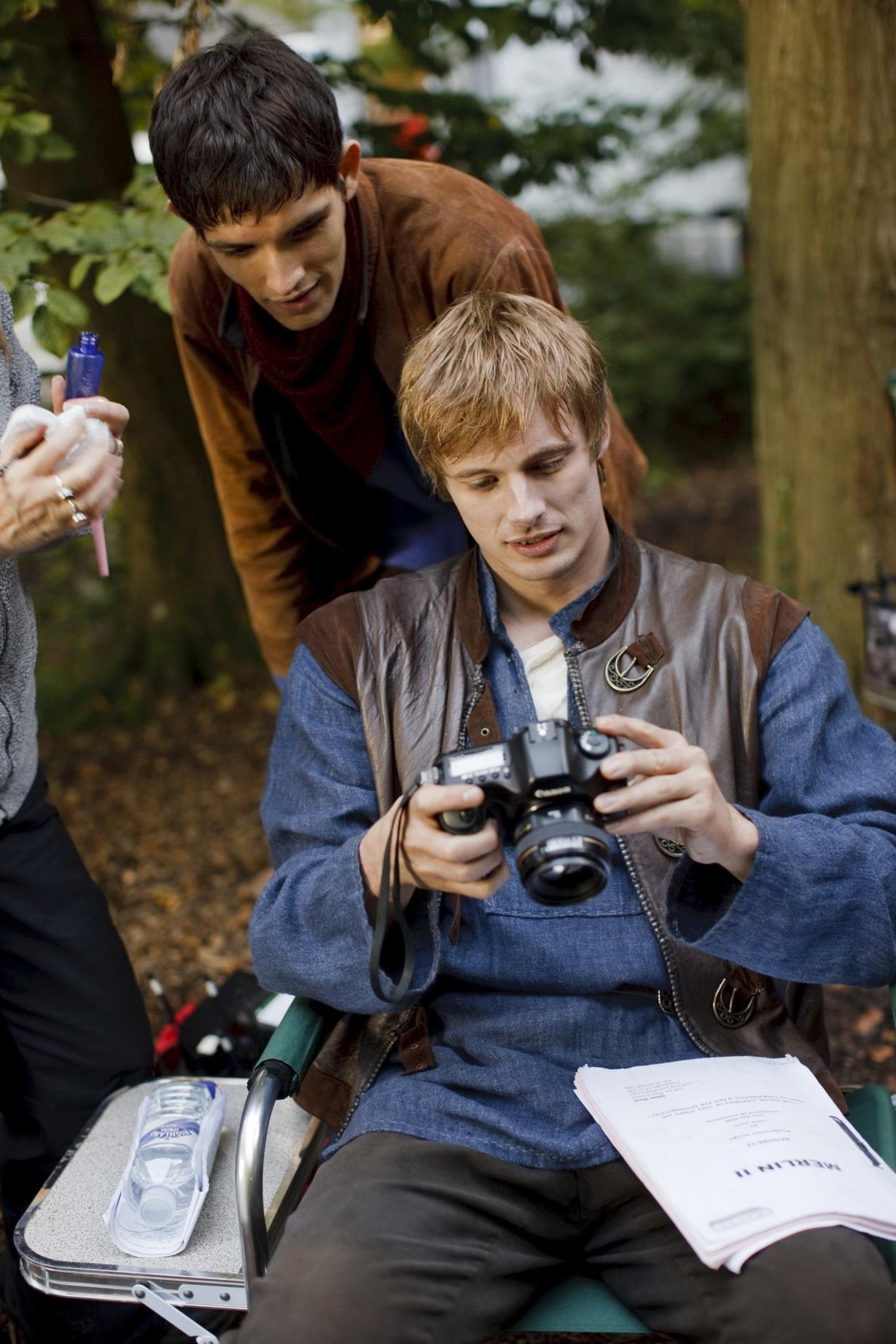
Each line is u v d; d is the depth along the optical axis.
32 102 3.29
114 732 4.99
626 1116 1.62
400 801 1.60
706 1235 1.45
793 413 3.44
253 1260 1.61
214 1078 2.11
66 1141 2.18
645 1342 2.10
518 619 1.88
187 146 1.90
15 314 2.82
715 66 5.31
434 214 2.22
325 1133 1.96
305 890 1.76
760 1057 1.75
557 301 2.45
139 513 5.07
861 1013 2.91
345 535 2.53
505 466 1.69
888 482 3.32
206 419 2.53
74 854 2.23
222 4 3.49
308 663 1.92
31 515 1.75
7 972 2.15
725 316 8.84
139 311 4.52
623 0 4.56
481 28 4.53
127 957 2.28
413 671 1.86
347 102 4.52
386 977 1.72
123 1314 2.05
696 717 1.78
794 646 1.79
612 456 2.29
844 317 3.27
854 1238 1.50
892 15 3.08
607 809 1.51
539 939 1.75
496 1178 1.65
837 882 1.64
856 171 3.17
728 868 1.64
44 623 5.70
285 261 1.99
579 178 4.80
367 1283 1.52
